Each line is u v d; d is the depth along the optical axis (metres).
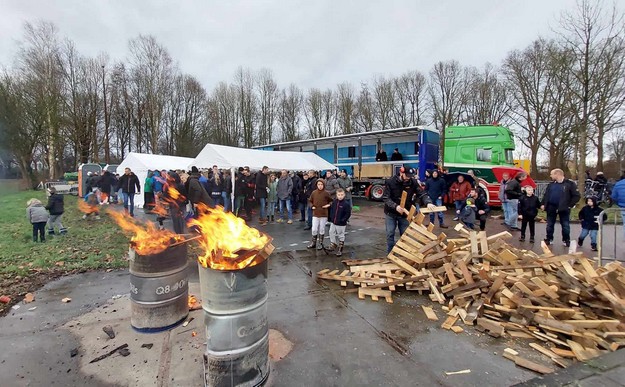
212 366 2.38
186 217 8.00
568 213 6.90
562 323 3.07
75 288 4.61
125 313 3.81
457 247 4.99
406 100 38.31
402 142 16.69
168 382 2.55
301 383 2.54
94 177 15.02
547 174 30.81
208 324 2.39
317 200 6.83
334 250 6.77
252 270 2.40
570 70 14.46
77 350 3.01
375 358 2.87
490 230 9.21
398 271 4.80
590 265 3.68
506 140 13.77
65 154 31.64
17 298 4.24
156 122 34.09
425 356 2.90
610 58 13.28
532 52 26.17
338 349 3.03
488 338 3.21
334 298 4.29
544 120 25.66
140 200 14.16
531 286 3.67
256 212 13.17
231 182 10.79
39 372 2.69
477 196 9.14
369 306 4.03
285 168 13.13
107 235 7.99
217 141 39.78
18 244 7.00
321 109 41.16
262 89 41.19
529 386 2.31
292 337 3.27
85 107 32.47
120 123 37.50
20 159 22.34
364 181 17.23
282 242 7.61
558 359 2.78
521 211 7.65
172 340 3.19
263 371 2.51
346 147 19.20
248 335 2.41
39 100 23.16
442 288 4.20
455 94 36.25
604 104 14.01
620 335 2.93
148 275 3.28
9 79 21.48
